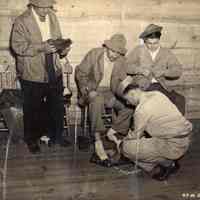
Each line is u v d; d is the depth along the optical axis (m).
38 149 4.47
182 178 3.94
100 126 4.50
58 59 4.53
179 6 5.27
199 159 4.42
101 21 5.04
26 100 4.48
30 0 4.43
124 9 5.08
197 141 4.92
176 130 3.76
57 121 4.62
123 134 4.48
